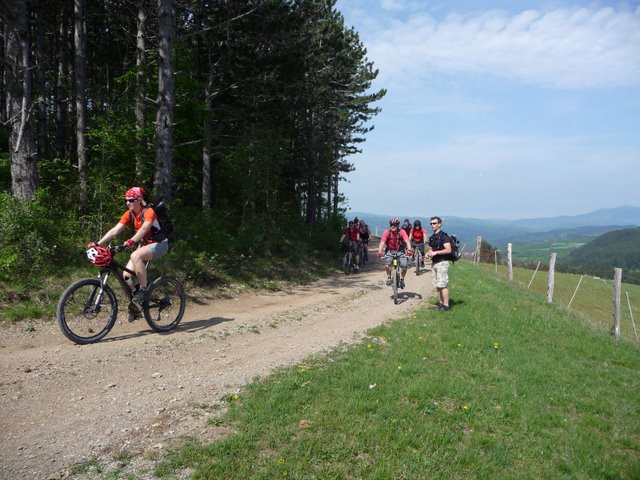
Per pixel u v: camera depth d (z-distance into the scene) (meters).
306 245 20.52
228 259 13.79
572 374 7.12
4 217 8.67
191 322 7.94
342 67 32.56
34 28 20.58
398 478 3.44
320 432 3.91
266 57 19.11
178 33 18.52
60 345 5.93
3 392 4.24
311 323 8.62
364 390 4.96
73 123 20.06
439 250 10.23
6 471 3.02
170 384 4.79
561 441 4.66
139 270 6.39
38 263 8.45
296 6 19.64
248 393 4.65
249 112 21.81
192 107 15.68
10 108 10.21
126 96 14.30
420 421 4.41
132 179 13.36
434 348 7.22
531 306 12.73
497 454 4.09
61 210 10.82
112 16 18.48
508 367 6.75
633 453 4.82
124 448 3.45
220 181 23.34
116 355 5.58
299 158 29.53
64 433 3.60
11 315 6.80
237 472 3.21
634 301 30.41
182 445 3.51
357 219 20.12
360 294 12.78
